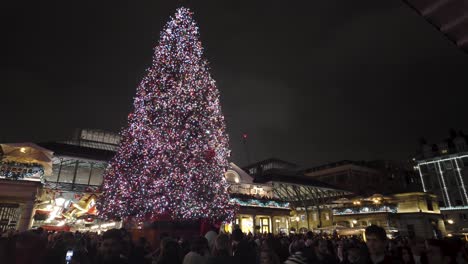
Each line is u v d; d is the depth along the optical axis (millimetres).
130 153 17766
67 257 4008
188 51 20547
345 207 42031
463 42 2502
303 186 33875
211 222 18625
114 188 17719
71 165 26562
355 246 5895
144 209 16875
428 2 2424
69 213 20578
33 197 19422
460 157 51656
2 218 18781
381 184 57312
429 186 54406
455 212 49562
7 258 3117
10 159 20078
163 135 17406
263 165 51031
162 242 5812
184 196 16297
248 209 28672
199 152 17531
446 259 4047
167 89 18672
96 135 35438
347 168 55938
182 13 21578
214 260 4328
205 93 19656
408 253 6707
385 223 38156
